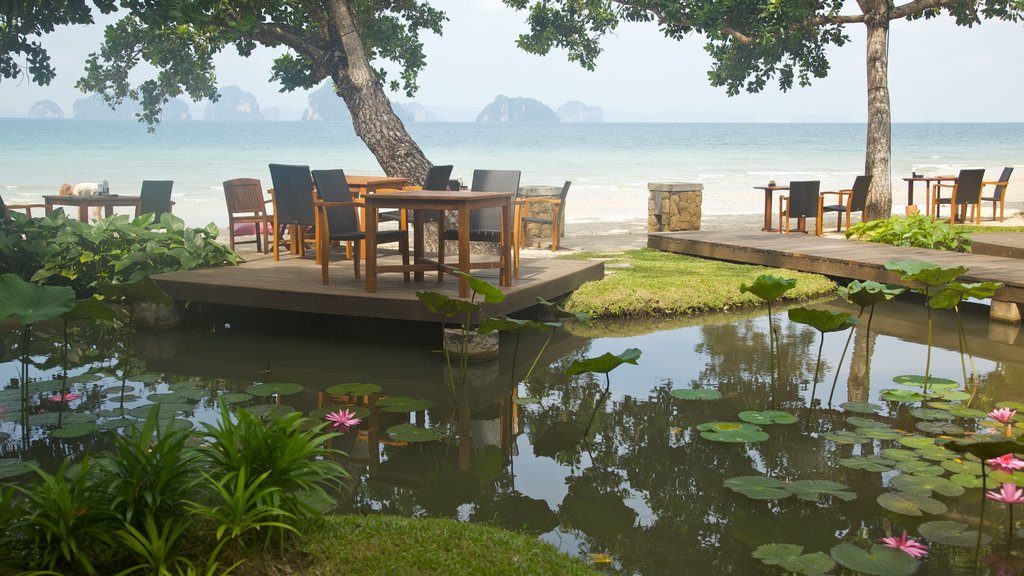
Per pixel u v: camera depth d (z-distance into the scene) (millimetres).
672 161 42562
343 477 3205
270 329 6051
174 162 37281
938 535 2682
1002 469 3219
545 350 5473
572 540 2656
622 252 10078
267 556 2199
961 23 15180
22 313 3711
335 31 10867
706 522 2812
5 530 2139
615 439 3697
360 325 6180
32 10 9055
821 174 32938
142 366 4945
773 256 8328
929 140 72000
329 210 5969
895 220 9422
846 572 2420
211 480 2197
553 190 11758
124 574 2061
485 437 3725
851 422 3906
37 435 3611
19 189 23219
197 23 9812
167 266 6859
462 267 5141
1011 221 14570
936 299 4555
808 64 16234
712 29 14750
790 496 3041
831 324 4078
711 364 5090
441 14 13742
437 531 2490
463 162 41188
